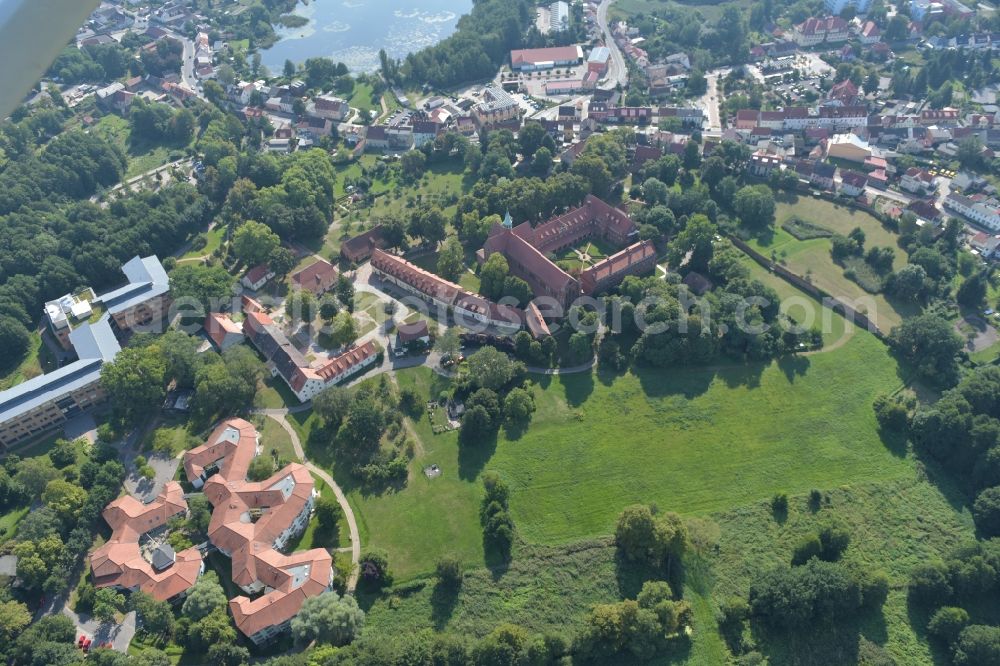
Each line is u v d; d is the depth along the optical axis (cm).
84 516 19788
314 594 17738
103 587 18300
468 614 18200
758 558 19400
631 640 17125
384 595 18600
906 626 18100
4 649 17025
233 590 18675
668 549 18962
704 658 17300
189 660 17100
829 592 17725
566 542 19788
